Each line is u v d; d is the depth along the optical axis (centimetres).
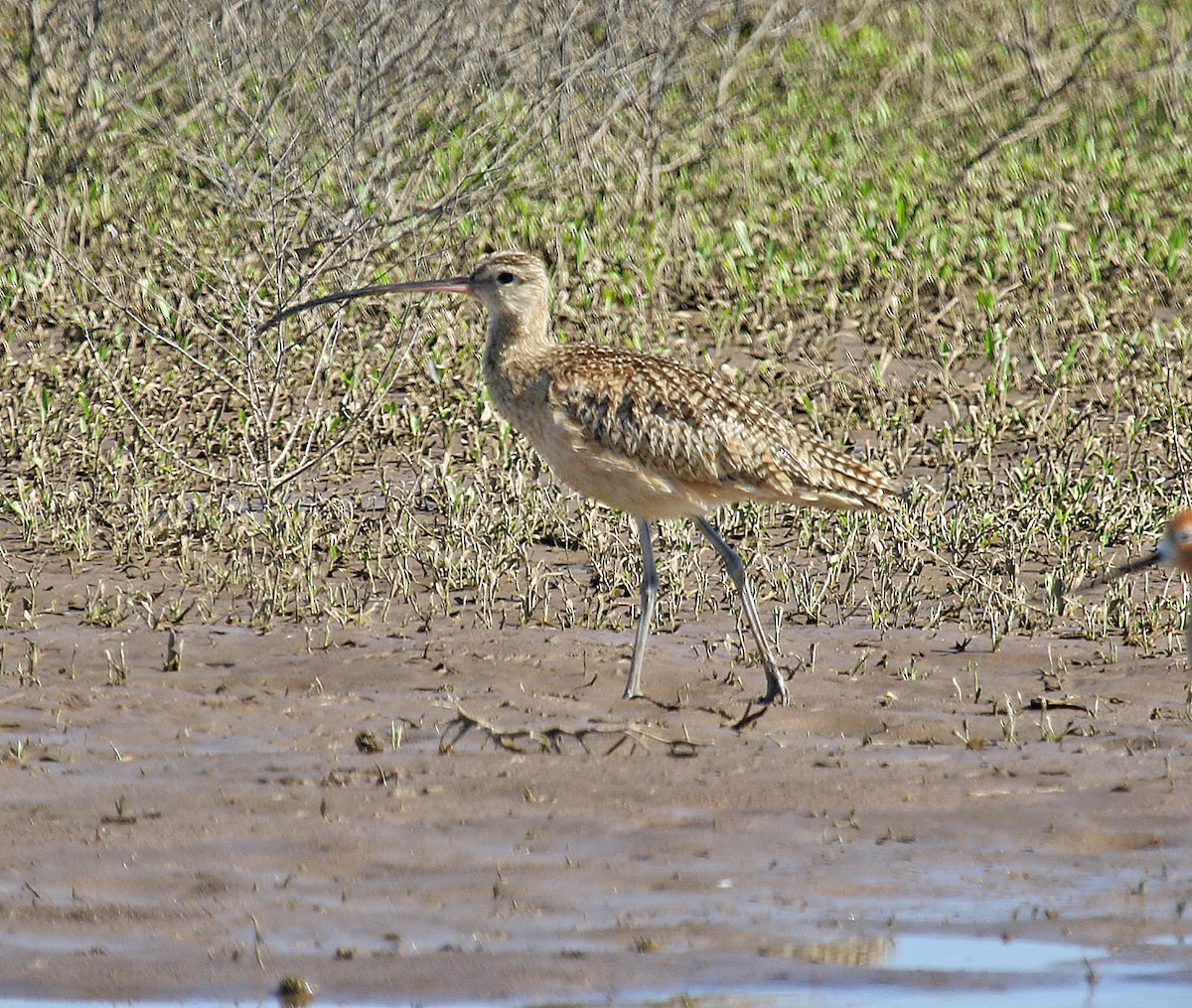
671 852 1059
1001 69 3641
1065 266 2652
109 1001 883
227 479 1922
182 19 2806
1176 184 3036
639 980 904
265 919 966
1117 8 3700
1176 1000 886
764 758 1223
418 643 1494
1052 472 1948
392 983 899
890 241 2714
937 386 2266
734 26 3250
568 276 2581
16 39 3150
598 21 3127
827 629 1553
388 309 2327
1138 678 1405
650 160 2983
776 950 936
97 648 1478
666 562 1697
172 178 2630
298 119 2564
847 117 3419
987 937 954
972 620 1572
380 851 1055
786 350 2381
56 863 1032
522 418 1493
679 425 1427
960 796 1147
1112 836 1084
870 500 1510
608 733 1261
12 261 2569
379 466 2033
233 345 2212
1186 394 2188
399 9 2580
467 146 2698
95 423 2069
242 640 1503
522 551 1742
